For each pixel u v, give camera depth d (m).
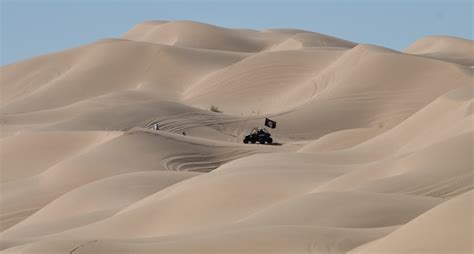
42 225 91.00
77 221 90.06
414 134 110.31
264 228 53.34
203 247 51.00
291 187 83.69
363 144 113.31
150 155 135.38
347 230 52.88
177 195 82.62
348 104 195.38
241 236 51.78
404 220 60.16
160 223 78.38
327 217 61.06
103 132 153.50
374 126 188.12
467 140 81.06
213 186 82.94
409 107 191.75
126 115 194.12
